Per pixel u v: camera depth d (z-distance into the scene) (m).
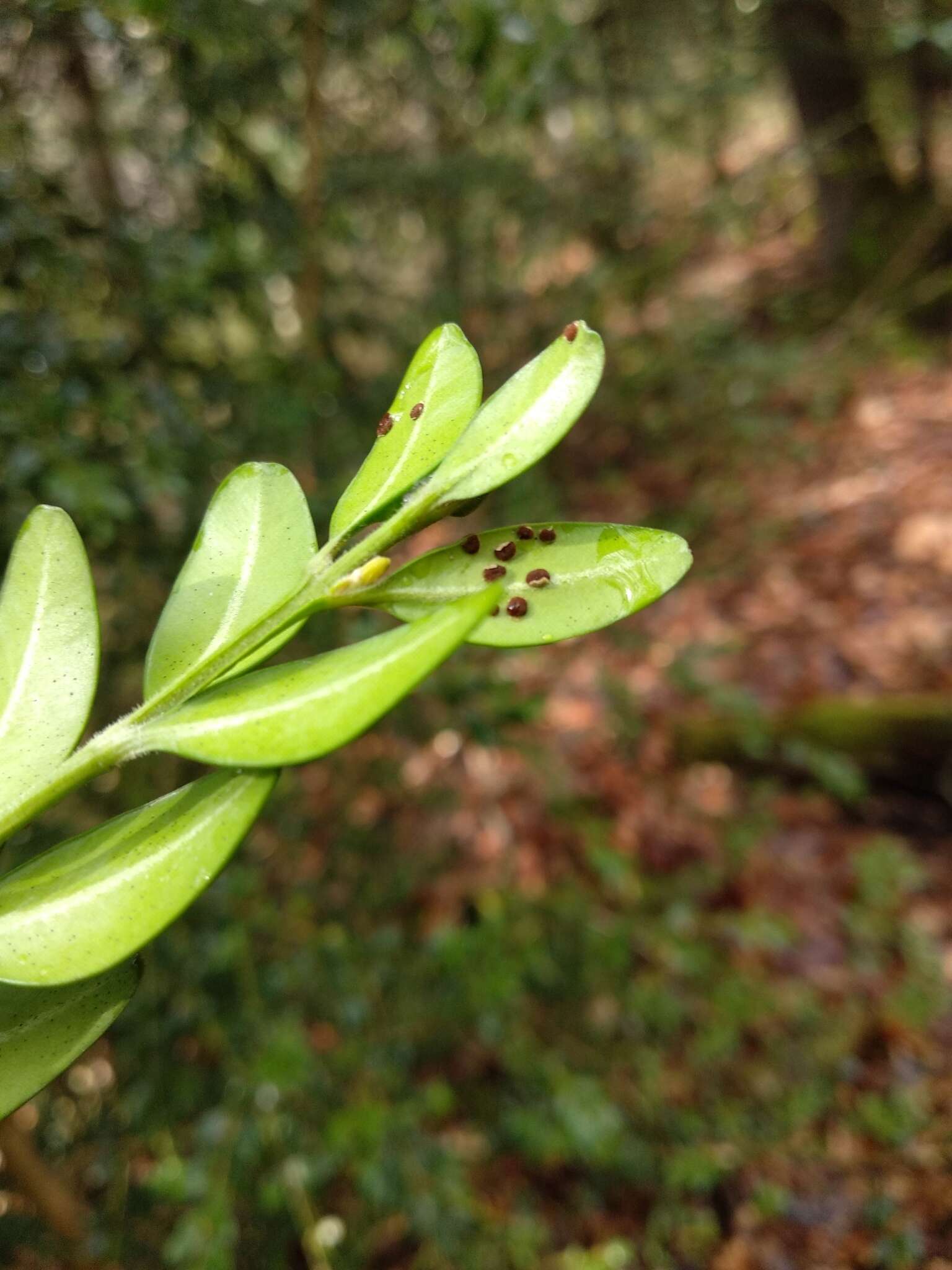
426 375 0.07
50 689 0.06
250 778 0.06
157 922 0.05
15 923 0.05
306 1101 0.20
